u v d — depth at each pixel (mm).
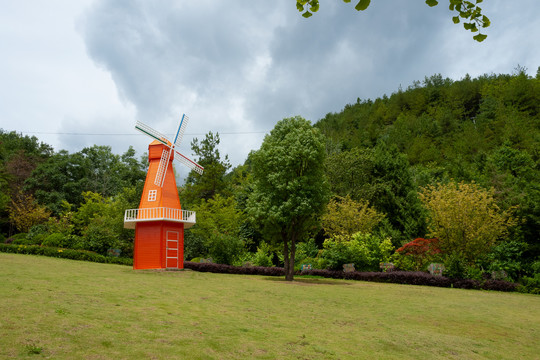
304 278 23797
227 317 9148
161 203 23781
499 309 13836
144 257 23078
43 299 8805
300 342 7508
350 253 25672
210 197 43500
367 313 11531
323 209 21375
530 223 24266
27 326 6383
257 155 21250
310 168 20938
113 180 47594
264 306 11250
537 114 66062
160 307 9500
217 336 7246
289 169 20422
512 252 23781
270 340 7418
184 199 41219
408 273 22406
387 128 90938
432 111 93875
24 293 9320
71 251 25719
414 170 46375
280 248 33031
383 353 7406
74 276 14367
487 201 23469
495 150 47250
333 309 11773
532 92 71938
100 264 24375
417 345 8258
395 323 10398
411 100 104375
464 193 24219
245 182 45906
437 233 24312
